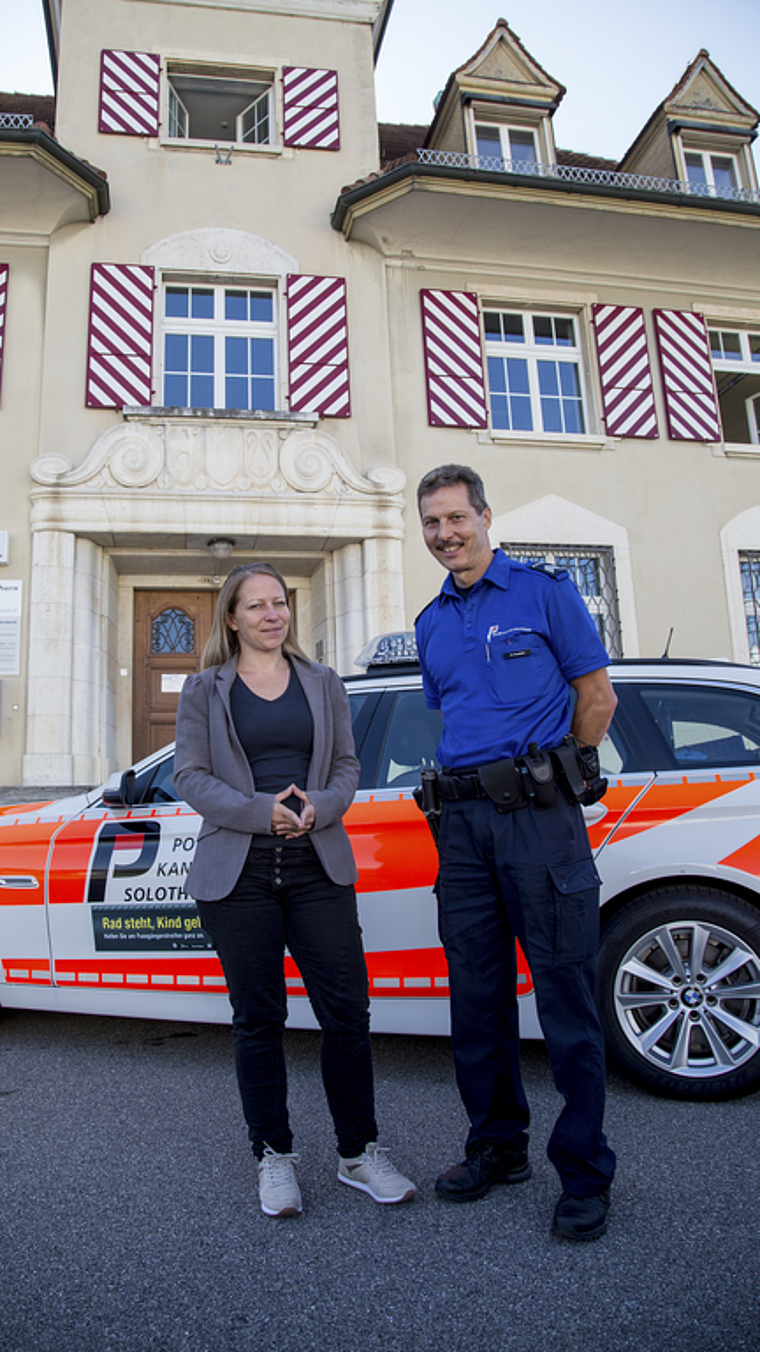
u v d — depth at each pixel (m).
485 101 10.55
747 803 2.99
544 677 2.28
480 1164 2.25
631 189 9.32
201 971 3.21
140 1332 1.69
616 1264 1.89
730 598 10.02
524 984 2.99
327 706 2.47
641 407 10.18
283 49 10.22
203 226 9.52
